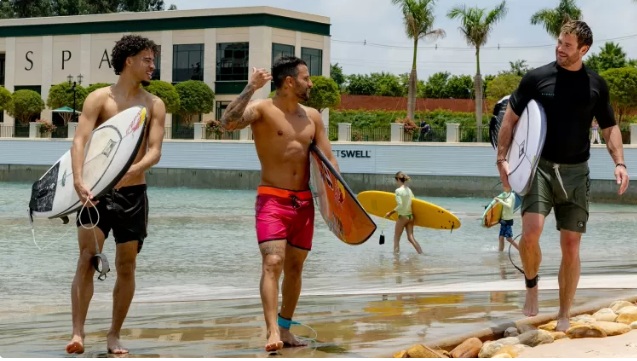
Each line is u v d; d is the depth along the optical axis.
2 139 45.75
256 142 5.88
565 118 6.04
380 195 18.11
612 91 43.94
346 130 40.22
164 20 52.59
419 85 78.38
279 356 5.48
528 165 5.84
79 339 5.55
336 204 5.77
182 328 6.69
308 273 11.91
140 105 5.79
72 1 83.94
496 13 47.97
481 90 48.81
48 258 13.55
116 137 5.56
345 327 6.52
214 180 41.75
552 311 6.97
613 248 15.62
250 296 9.27
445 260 13.66
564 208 6.20
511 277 11.07
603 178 34.41
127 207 5.68
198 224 20.28
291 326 6.57
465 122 51.88
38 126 46.31
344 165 39.19
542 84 6.09
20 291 10.25
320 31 53.31
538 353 5.42
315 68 53.34
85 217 5.59
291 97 5.85
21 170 45.47
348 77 81.44
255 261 13.45
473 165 37.03
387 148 38.47
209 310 7.79
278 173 5.80
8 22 57.06
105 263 5.44
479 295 8.31
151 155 5.71
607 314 6.64
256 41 49.91
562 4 47.75
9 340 6.41
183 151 42.31
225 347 5.86
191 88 49.75
